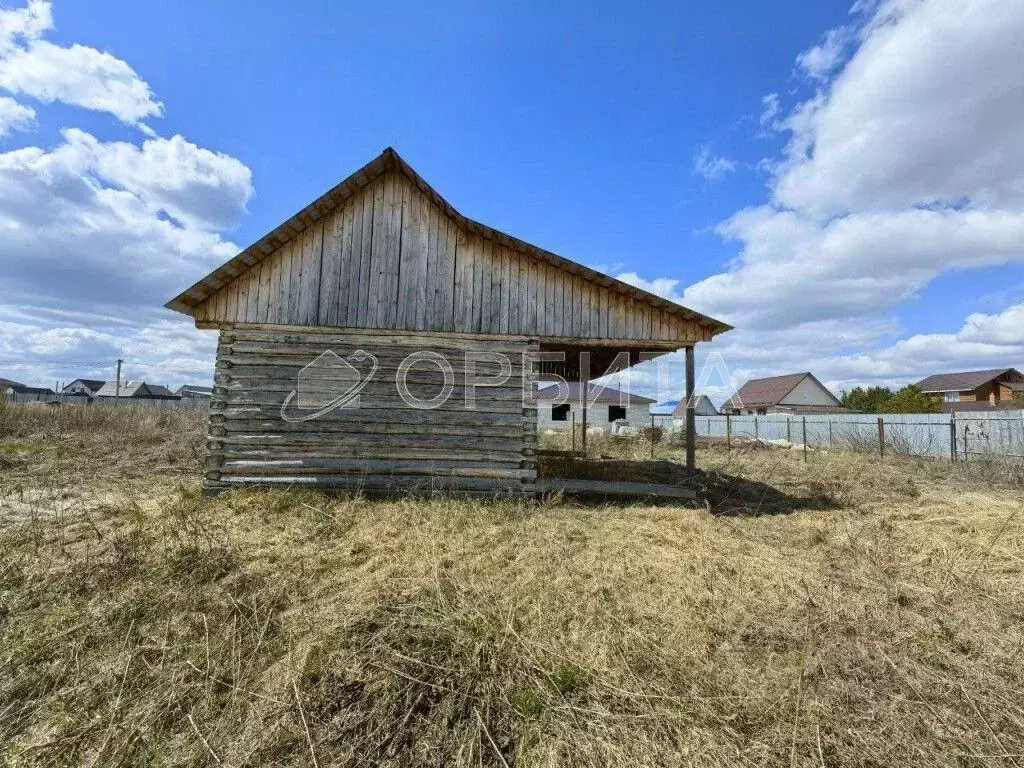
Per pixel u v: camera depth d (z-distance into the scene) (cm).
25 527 555
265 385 727
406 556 499
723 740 266
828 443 1950
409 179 769
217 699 297
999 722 280
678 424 2378
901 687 308
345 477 725
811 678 315
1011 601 438
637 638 360
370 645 341
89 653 337
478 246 773
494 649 339
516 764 254
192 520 558
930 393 3953
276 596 405
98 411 1684
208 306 724
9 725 279
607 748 259
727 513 744
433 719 281
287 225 717
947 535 636
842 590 452
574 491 825
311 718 281
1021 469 1097
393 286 757
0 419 1425
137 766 255
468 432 751
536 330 772
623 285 767
